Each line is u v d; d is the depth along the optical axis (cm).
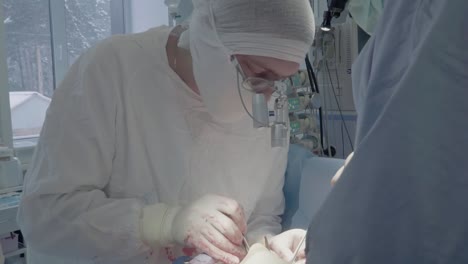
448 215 41
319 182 112
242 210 102
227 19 88
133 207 94
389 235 44
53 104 98
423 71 42
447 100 41
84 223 91
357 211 45
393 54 51
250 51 87
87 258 98
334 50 169
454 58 41
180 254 105
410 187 43
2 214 180
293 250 95
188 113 108
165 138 103
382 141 44
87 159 94
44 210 93
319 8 176
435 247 42
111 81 100
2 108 227
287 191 134
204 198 100
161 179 103
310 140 157
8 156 209
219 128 110
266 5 85
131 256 97
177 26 117
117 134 100
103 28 338
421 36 47
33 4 293
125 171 102
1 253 187
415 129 43
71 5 315
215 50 91
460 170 41
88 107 95
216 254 88
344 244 45
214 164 111
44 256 107
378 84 51
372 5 153
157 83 104
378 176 44
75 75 103
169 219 93
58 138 94
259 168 118
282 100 94
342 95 170
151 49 107
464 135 41
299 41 88
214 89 96
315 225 49
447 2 42
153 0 327
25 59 293
